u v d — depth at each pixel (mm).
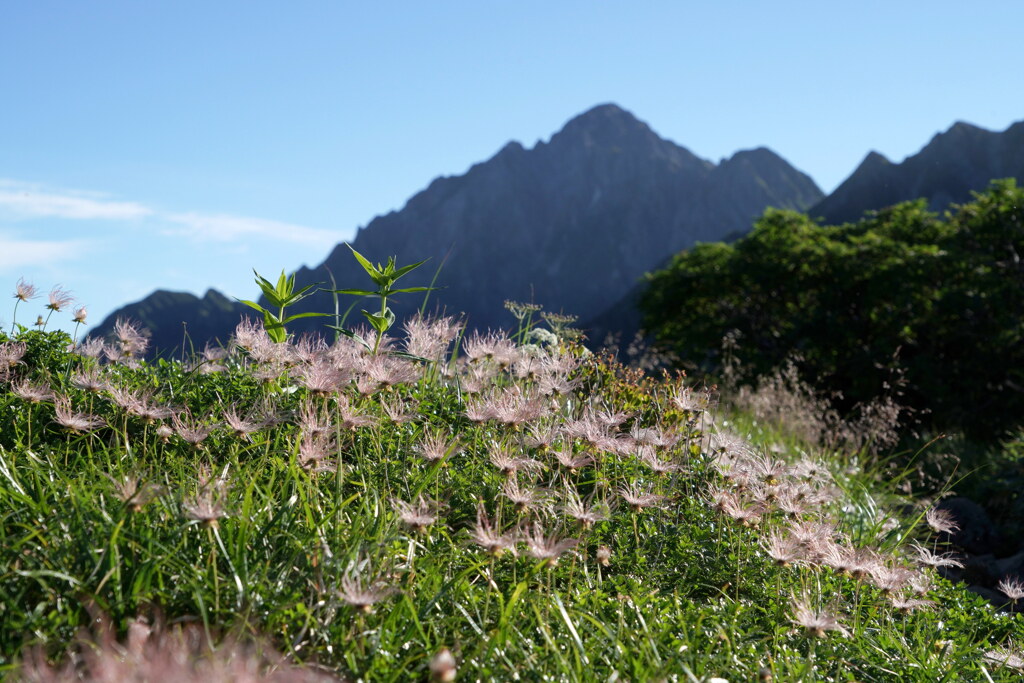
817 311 17219
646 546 3488
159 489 2592
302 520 2844
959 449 10961
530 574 3012
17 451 3377
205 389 4117
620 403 4727
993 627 3824
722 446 4340
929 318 16734
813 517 4066
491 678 2396
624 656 2600
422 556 2922
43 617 2152
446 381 4707
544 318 5844
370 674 2217
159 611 2238
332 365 3652
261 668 2066
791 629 3074
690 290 19953
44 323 4250
